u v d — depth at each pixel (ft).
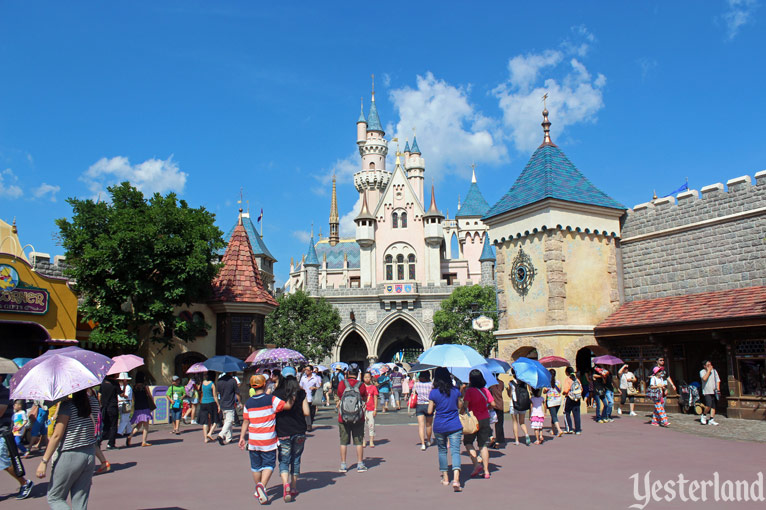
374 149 302.66
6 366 47.39
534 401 51.29
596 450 46.32
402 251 211.00
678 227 78.48
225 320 88.84
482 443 36.70
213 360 57.26
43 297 73.72
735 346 66.95
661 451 45.19
